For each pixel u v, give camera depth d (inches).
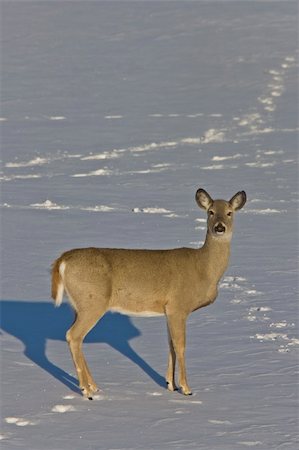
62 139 2287.2
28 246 1156.5
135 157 2025.1
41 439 555.5
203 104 2800.2
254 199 1521.9
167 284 668.1
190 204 1485.0
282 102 2797.7
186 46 3713.1
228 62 3415.4
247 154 2022.6
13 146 2186.3
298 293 925.8
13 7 4571.9
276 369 694.5
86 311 658.2
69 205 1475.1
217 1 4461.1
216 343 764.0
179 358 655.8
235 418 594.2
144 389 659.4
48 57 3663.9
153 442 550.9
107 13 4392.2
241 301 895.7
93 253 666.2
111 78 3277.6
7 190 1627.7
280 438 557.0
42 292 933.8
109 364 716.7
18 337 786.8
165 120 2554.1
